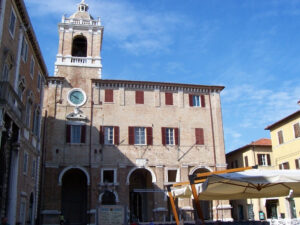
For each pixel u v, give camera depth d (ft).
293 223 84.07
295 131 144.05
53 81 147.23
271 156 168.25
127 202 137.39
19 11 86.84
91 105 146.92
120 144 143.84
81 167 138.62
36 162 115.75
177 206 142.72
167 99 154.40
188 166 146.82
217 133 154.81
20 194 91.09
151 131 148.05
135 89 153.07
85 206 146.92
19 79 88.99
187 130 151.84
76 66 152.25
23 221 96.37
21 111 85.15
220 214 143.64
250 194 64.54
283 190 60.75
